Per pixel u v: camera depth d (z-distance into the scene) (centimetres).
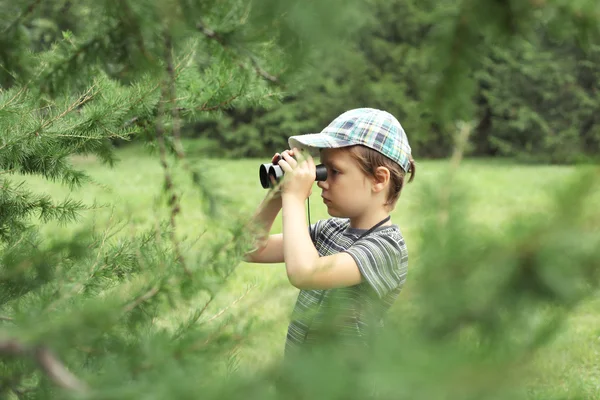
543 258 53
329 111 1508
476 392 47
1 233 179
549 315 55
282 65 80
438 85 63
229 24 81
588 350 292
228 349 81
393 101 1363
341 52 62
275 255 192
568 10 61
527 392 53
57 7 85
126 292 93
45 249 114
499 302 54
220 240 95
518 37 63
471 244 55
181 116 181
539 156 1636
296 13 58
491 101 1755
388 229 171
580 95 1688
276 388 54
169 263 99
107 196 435
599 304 55
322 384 50
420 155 1327
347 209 176
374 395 50
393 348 49
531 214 55
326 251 185
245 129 1662
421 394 46
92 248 145
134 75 88
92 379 64
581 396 59
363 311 61
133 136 194
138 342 83
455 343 51
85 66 89
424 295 54
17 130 177
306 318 79
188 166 87
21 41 89
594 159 54
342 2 56
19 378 87
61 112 181
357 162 174
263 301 91
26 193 192
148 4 73
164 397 59
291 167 158
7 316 102
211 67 179
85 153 193
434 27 62
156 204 89
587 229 53
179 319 107
